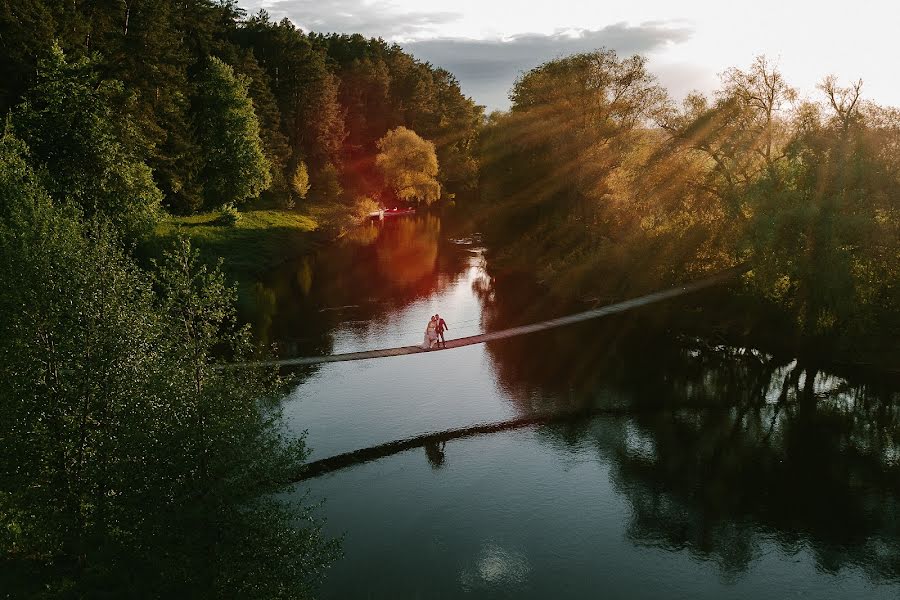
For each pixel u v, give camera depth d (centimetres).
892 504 1903
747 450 2275
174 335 1453
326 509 1886
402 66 12350
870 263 2870
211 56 6619
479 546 1702
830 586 1547
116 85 3709
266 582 1194
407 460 2205
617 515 1862
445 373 3098
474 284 5006
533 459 2216
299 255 6122
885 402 2666
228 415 1238
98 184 3300
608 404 2716
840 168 2828
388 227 8531
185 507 1130
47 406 1338
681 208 3641
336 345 3412
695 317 3784
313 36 11506
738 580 1570
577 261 4725
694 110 3525
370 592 1496
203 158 6019
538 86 5219
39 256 1514
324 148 9281
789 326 3297
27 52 3919
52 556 1341
